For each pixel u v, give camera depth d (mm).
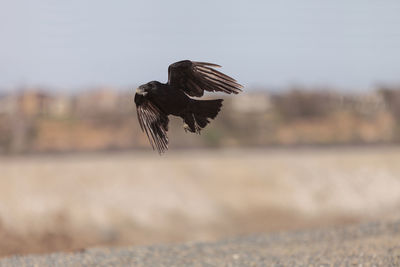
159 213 36281
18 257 16969
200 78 7191
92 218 33625
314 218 38750
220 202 38844
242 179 41719
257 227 36000
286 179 42312
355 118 87375
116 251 17750
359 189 42156
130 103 84062
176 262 16375
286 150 59000
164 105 6926
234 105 79875
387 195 41594
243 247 18531
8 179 35969
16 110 78750
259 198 40031
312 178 42844
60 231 29969
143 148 65812
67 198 35094
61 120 80562
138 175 39625
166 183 39312
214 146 67250
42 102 85375
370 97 89438
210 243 19453
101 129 78312
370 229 20219
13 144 67562
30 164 41375
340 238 19406
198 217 36656
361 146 63719
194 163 43250
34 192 34812
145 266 15961
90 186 37062
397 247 16281
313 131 82875
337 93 90938
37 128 75500
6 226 28828
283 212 39094
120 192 37031
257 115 80562
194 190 39375
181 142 67000
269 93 88062
